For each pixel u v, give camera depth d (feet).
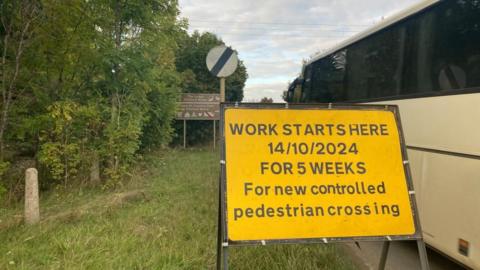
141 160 32.94
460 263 11.62
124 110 25.52
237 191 9.67
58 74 21.21
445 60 12.33
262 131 10.19
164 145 43.34
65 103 21.07
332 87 21.36
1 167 19.21
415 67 13.88
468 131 11.18
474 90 11.02
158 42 27.45
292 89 28.71
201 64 61.46
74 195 21.54
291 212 9.73
